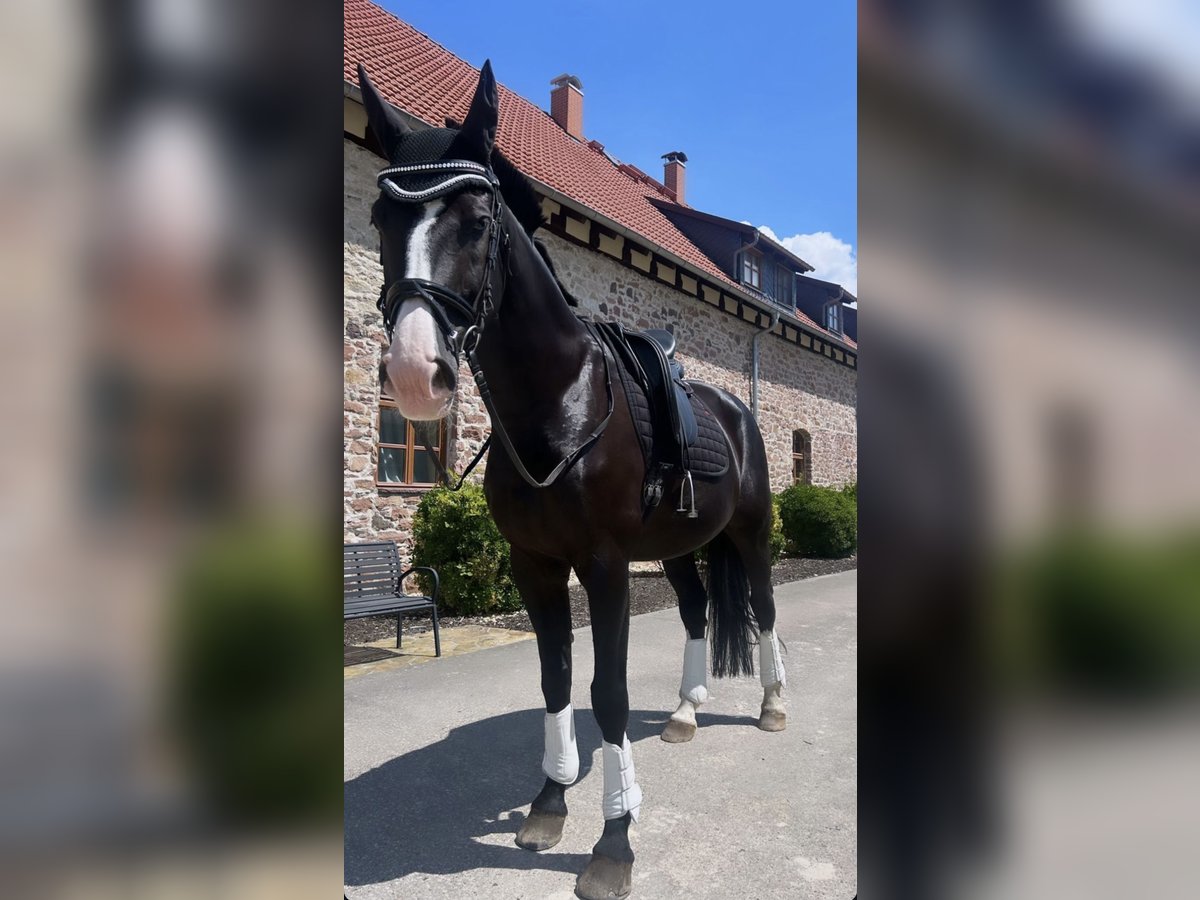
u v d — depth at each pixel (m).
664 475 2.56
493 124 1.92
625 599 2.25
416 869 2.26
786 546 12.27
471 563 6.28
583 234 8.43
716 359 11.38
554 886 2.17
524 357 2.14
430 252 1.76
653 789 2.86
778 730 3.56
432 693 4.04
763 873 2.25
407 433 6.98
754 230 12.07
